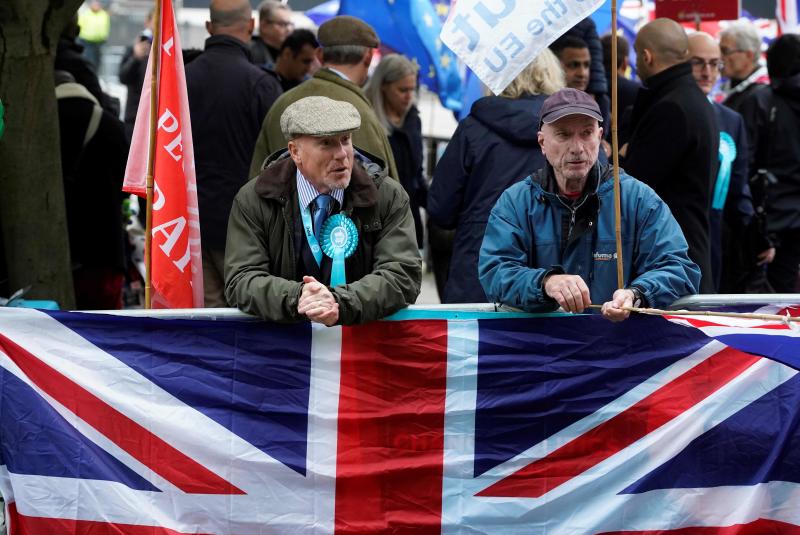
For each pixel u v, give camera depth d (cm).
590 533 813
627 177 839
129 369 801
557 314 815
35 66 1047
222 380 805
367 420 811
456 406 813
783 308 824
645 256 823
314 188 805
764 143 1449
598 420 817
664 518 816
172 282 878
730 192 1247
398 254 806
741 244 1283
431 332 812
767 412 816
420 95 2141
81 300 1223
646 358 815
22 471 792
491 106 1035
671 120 1070
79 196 1195
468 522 813
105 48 2511
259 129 1141
